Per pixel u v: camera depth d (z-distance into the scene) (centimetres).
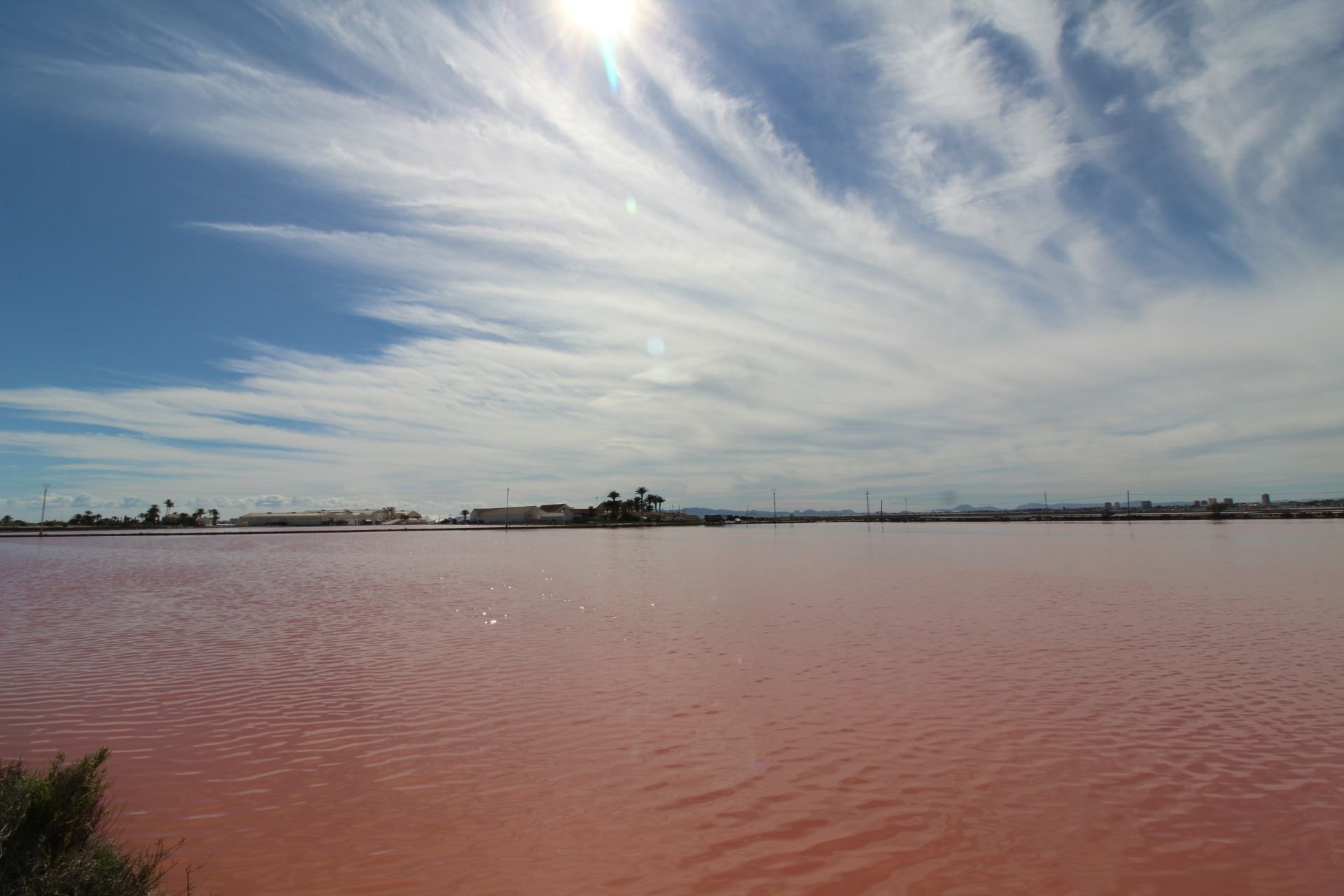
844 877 631
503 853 679
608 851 680
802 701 1182
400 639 1803
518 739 999
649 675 1378
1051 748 948
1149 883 623
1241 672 1364
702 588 3034
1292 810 761
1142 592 2712
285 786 838
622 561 5062
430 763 912
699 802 788
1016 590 2814
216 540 10406
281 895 607
